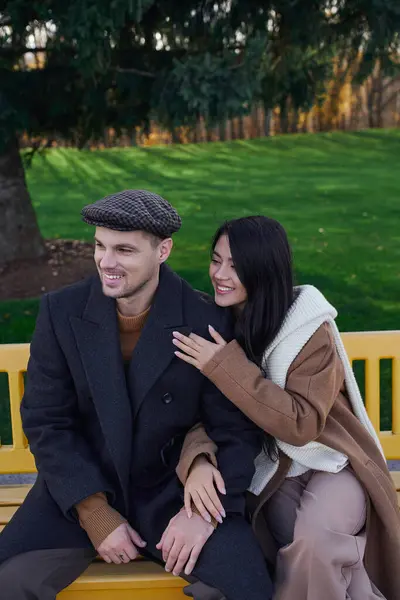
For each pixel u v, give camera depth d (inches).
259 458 90.6
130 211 78.1
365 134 740.0
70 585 85.7
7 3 214.4
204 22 233.3
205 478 83.5
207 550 80.7
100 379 84.3
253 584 79.0
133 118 262.4
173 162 657.0
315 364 84.9
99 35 197.3
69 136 273.4
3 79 242.7
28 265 303.4
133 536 84.4
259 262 84.4
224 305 87.8
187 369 85.8
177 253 354.0
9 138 247.6
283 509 87.6
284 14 230.8
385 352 108.8
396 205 471.5
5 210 306.2
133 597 86.7
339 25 240.2
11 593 82.0
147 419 85.7
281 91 258.2
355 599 82.9
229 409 87.7
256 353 86.6
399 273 323.0
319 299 86.7
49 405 87.1
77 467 84.4
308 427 82.4
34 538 84.9
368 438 89.6
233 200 501.4
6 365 107.2
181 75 213.9
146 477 88.4
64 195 532.7
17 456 109.6
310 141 724.0
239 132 762.8
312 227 418.9
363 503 85.7
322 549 79.8
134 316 86.3
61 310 86.4
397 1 216.7
